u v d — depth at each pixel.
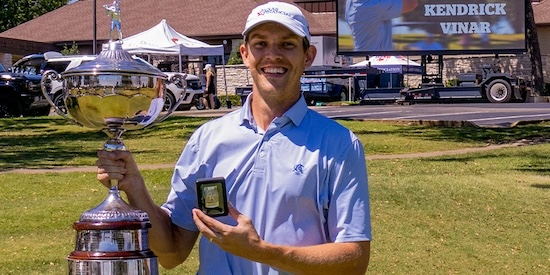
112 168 3.43
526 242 8.61
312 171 3.32
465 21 33.50
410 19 33.41
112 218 3.27
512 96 30.80
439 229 8.99
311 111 3.49
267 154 3.36
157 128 19.64
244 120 3.43
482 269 7.75
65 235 8.57
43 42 44.56
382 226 9.05
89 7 47.72
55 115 27.44
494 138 17.41
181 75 3.75
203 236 3.45
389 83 33.53
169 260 3.64
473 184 11.22
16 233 8.64
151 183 11.63
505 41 33.56
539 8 42.25
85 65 3.46
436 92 30.81
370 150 15.49
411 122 20.16
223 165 3.41
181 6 45.75
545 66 40.47
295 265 3.22
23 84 25.94
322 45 34.53
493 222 9.34
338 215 3.34
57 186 11.38
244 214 3.36
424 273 7.58
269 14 3.31
